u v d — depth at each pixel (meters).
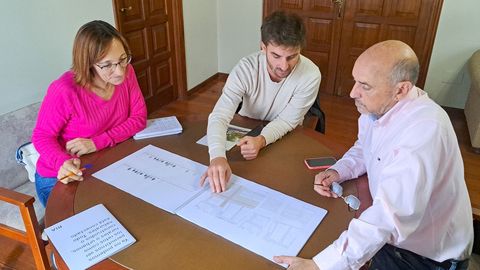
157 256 0.88
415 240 1.04
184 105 3.83
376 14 3.66
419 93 1.02
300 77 1.59
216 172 1.18
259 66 1.60
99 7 2.66
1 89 2.04
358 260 0.85
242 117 1.73
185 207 1.06
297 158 1.34
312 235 0.96
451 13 3.38
